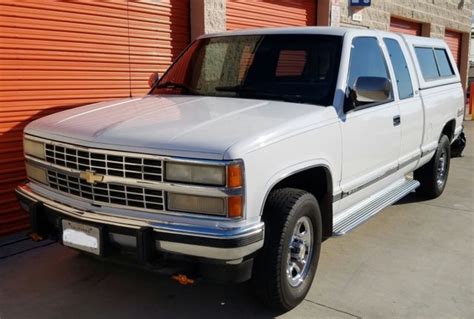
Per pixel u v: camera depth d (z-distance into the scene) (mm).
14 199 5289
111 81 6273
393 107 4945
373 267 4562
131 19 6457
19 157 5293
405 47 5680
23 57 5230
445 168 6938
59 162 3545
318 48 4379
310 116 3691
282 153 3312
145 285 4117
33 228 3676
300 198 3521
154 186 3096
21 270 4352
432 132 6148
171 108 3885
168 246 3088
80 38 5805
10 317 3590
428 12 15234
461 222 5875
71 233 3422
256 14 8664
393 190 5480
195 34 7438
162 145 3070
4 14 5016
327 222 4066
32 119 5379
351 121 4141
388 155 4953
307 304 3854
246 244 3039
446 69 6953
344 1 10992
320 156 3730
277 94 4207
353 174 4305
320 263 4625
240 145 3020
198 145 3018
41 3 5336
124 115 3719
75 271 4348
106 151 3209
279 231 3395
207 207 3020
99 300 3863
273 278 3424
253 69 4492
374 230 5551
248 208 3057
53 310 3703
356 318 3668
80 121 3648
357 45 4566
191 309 3756
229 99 4191
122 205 3229
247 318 3641
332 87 4086
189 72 4859
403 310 3799
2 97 5082
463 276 4410
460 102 7156
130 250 3221
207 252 3021
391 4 13164
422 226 5711
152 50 6832
